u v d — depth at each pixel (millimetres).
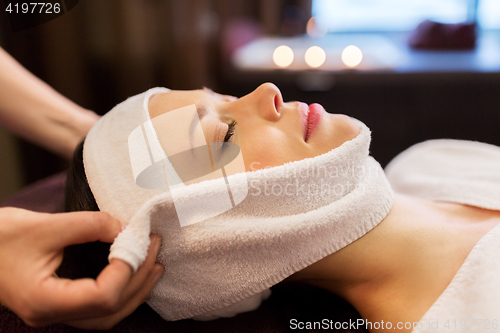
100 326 467
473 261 528
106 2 1267
